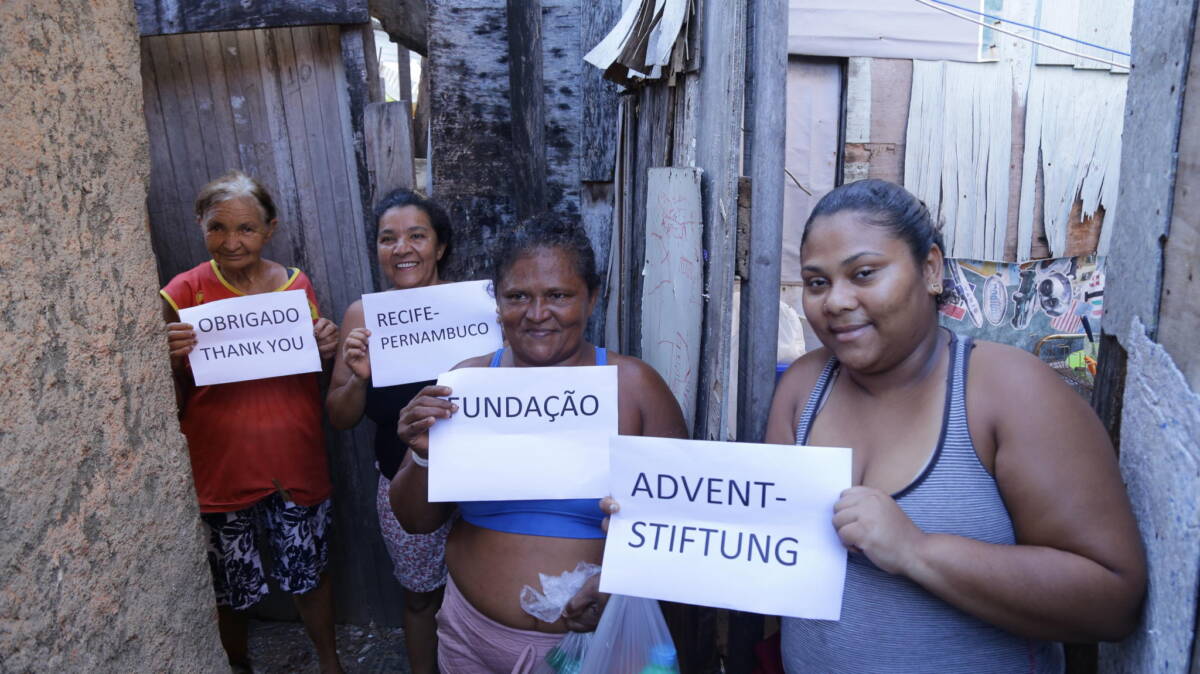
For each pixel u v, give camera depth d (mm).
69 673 1223
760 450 1350
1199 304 1059
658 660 1621
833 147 4566
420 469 1862
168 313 2836
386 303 2543
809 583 1316
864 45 4414
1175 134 1156
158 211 3311
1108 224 4875
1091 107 4645
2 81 1140
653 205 2516
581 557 1757
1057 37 4488
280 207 3270
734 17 1843
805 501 1324
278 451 2818
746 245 2018
